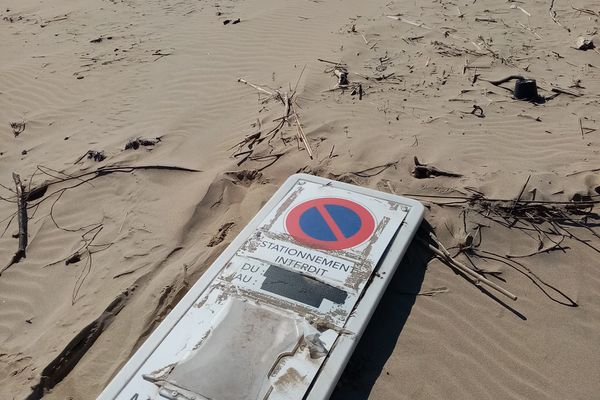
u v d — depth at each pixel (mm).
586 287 4445
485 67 7801
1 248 5465
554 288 4438
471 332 4113
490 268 4598
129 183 5973
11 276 5152
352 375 3826
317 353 3576
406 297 4363
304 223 4578
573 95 7086
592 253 4703
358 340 3736
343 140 6102
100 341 4332
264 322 3779
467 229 4871
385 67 7828
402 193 5254
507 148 5984
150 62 8656
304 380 3432
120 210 5668
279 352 3584
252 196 5457
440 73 7652
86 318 4457
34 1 12133
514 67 7816
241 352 3596
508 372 3857
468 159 5742
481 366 3893
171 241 5129
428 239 4805
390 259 4258
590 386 3758
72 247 5316
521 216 4996
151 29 9898
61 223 5641
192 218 5316
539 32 8914
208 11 10484
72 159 6523
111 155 6441
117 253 5121
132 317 4453
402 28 9047
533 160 5770
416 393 3730
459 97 7031
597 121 6504
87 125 7262
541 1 10008
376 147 5945
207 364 3539
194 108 7289
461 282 4477
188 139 6625
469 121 6512
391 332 4105
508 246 4781
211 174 5789
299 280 4066
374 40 8633
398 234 4477
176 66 8461
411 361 3918
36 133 7336
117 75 8391
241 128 6652
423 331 4117
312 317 3801
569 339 4062
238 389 3396
